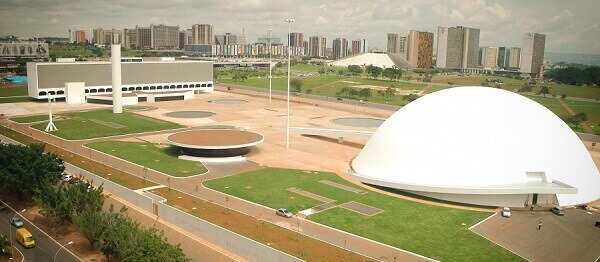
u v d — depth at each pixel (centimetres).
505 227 7662
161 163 11206
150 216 8150
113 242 6381
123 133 14662
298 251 6519
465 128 8962
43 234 7531
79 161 11181
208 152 11856
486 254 6650
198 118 17750
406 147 9344
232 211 8106
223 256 6756
